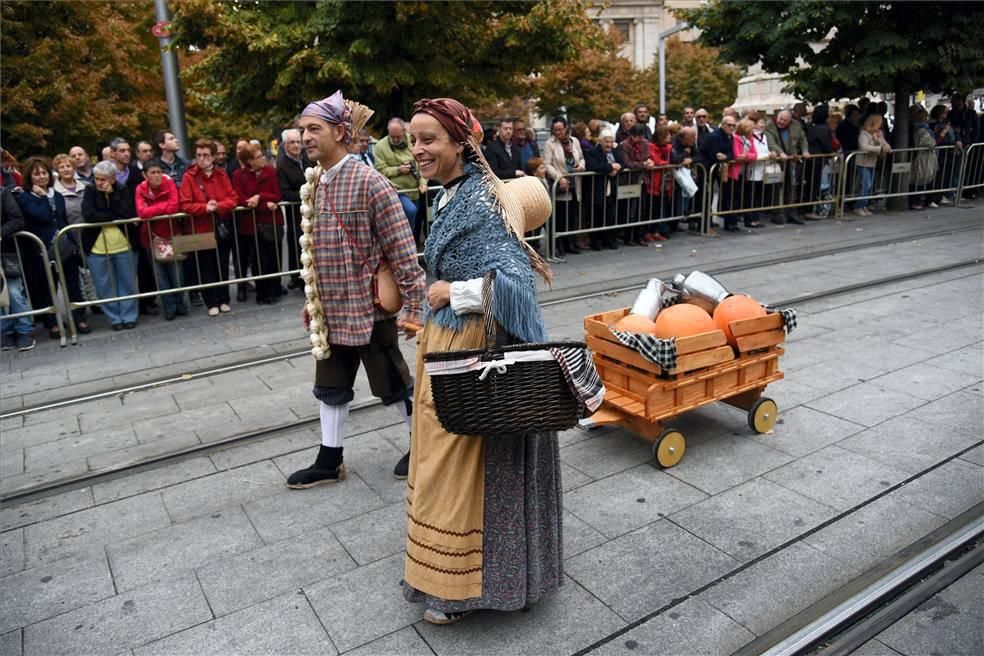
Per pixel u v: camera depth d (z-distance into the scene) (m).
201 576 3.33
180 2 9.51
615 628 2.90
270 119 13.66
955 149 13.26
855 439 4.41
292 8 10.25
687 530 3.55
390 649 2.83
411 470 2.90
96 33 14.55
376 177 3.67
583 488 3.98
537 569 2.84
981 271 8.16
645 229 10.73
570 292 7.96
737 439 4.49
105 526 3.78
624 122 10.34
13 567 3.46
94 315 8.21
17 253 6.79
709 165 11.09
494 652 2.79
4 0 12.87
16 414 5.28
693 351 4.10
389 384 3.95
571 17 10.59
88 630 3.00
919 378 5.26
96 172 7.09
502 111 26.97
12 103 12.77
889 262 8.76
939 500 3.71
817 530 3.50
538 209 2.80
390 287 3.76
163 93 18.36
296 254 8.67
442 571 2.76
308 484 4.08
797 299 7.25
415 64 10.43
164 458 4.47
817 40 12.95
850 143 12.54
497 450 2.69
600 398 2.54
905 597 3.03
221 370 6.01
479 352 2.44
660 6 46.25
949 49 12.13
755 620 2.91
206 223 7.64
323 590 3.20
